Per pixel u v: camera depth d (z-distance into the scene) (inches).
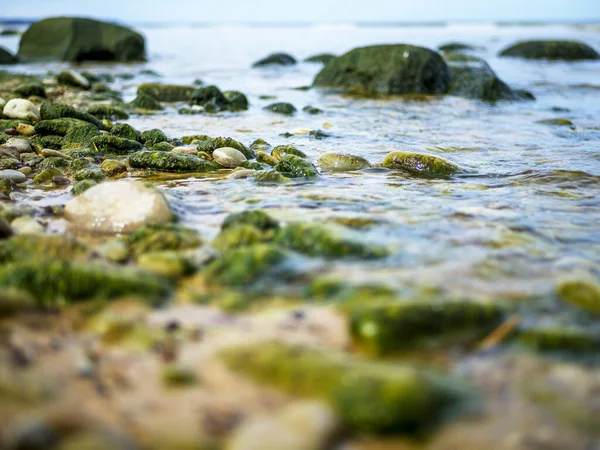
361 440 21.8
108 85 139.3
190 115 101.7
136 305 32.9
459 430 22.2
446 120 97.3
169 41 341.4
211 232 45.3
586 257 41.1
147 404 23.6
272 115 102.0
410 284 35.1
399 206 50.5
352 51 140.7
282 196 53.4
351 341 29.1
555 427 22.4
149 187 47.8
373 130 87.7
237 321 31.3
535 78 153.3
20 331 29.5
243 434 20.9
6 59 192.7
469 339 29.1
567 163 66.2
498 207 50.6
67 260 38.8
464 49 257.6
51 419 21.9
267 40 351.3
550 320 31.1
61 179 58.1
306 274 36.7
